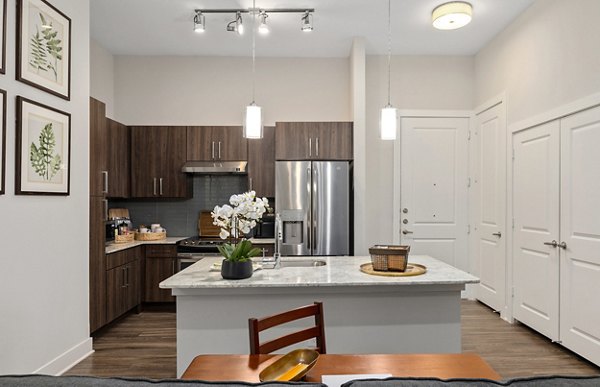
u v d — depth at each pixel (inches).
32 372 100.4
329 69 203.9
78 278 121.4
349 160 182.7
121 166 181.5
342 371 52.1
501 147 171.0
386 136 117.9
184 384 35.4
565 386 34.7
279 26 167.3
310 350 53.2
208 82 202.7
